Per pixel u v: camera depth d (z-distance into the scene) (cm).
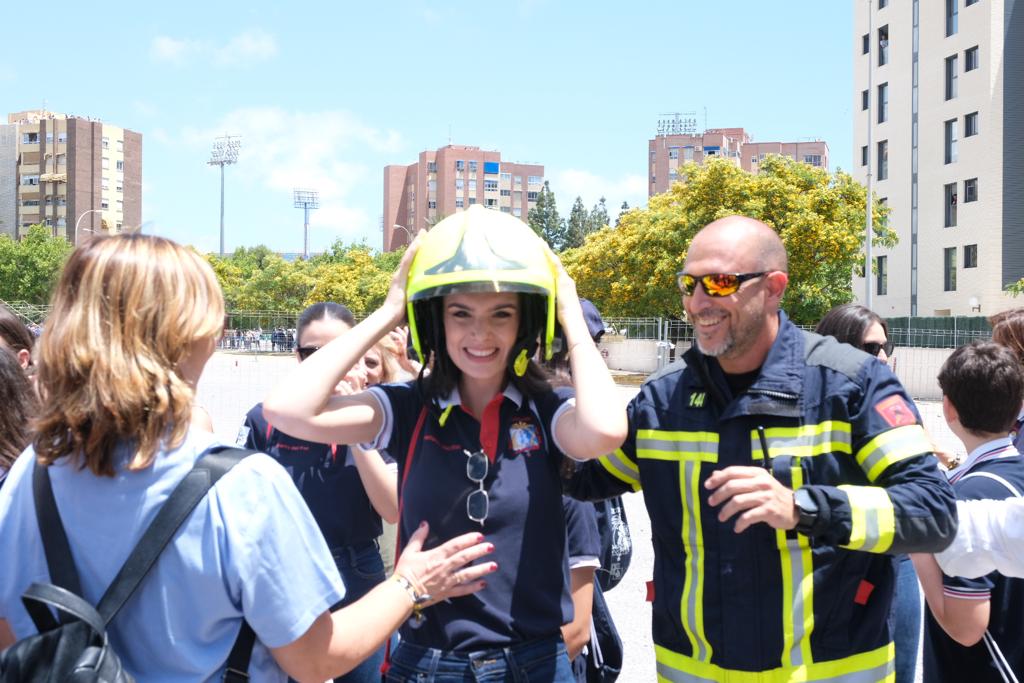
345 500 322
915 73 3616
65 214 10181
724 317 218
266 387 1892
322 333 351
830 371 217
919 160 3597
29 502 169
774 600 212
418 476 220
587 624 243
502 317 211
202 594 161
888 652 221
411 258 221
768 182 2600
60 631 149
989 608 243
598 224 9206
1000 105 3206
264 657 173
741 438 218
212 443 169
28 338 335
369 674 309
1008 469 254
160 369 158
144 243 166
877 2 3853
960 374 267
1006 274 3225
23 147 10375
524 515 213
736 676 215
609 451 206
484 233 209
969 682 258
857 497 192
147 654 161
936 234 3506
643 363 2081
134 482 161
